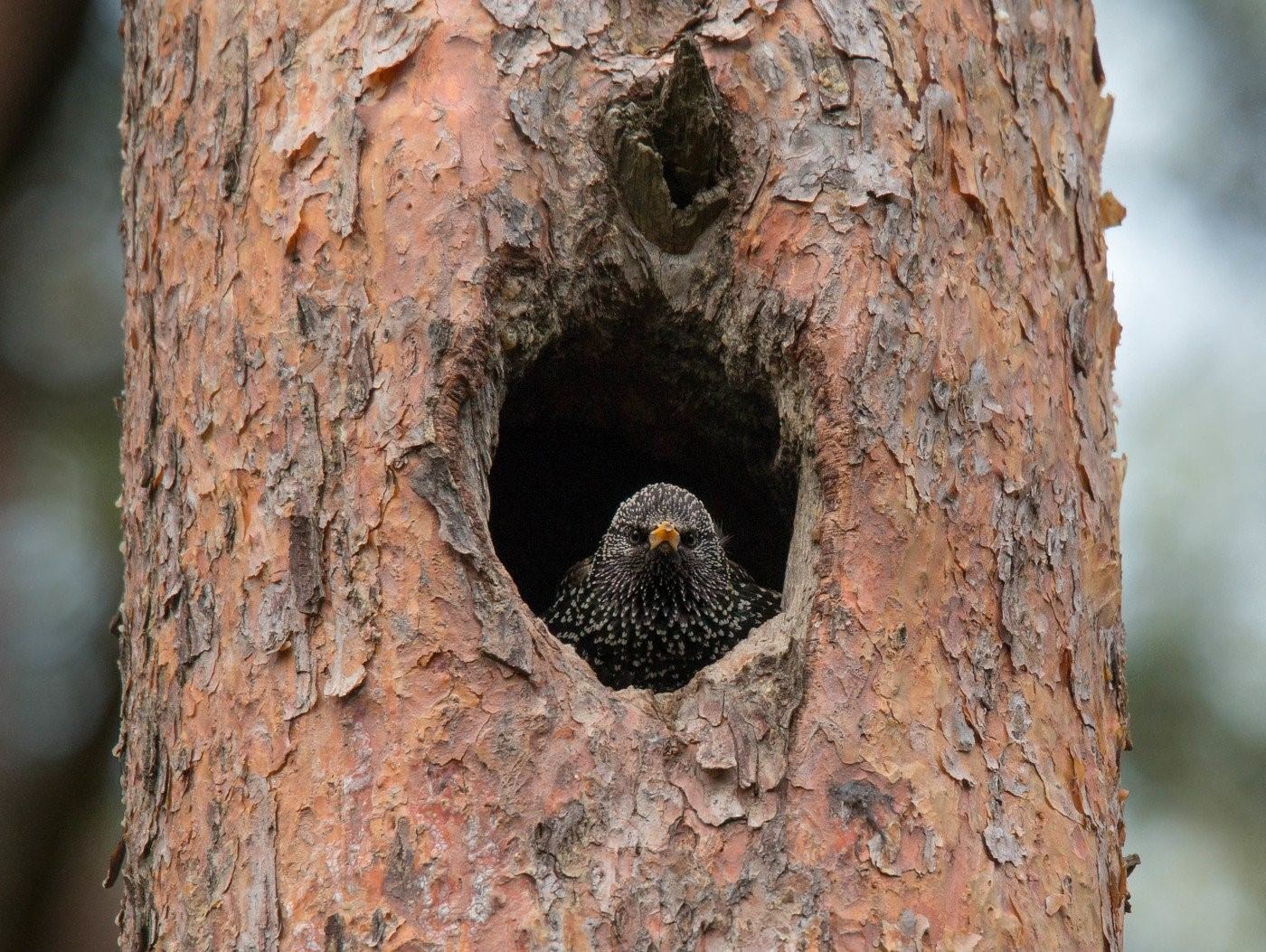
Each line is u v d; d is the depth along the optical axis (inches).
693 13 407.5
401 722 341.4
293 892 338.6
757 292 390.6
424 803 335.0
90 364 668.1
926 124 401.1
